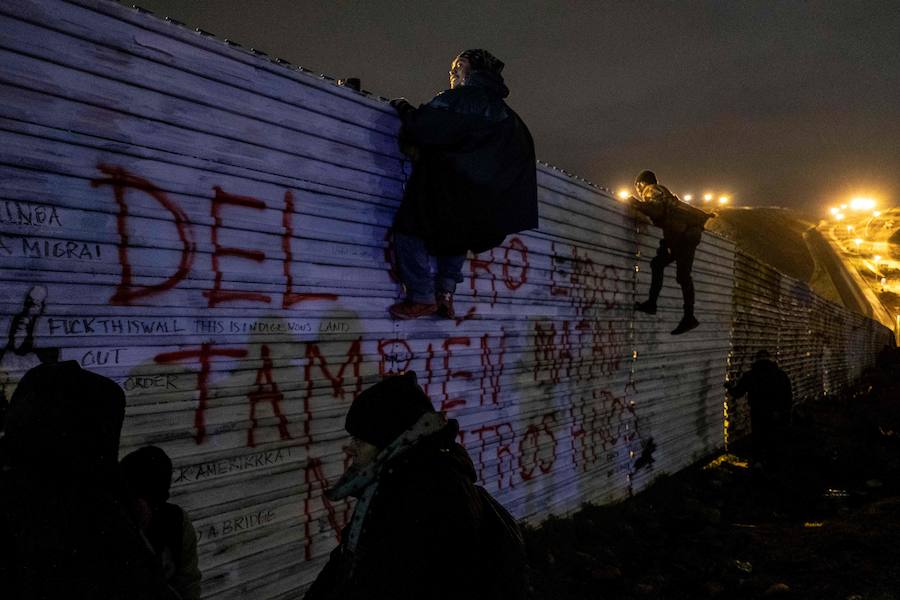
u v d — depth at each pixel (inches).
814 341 717.9
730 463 365.7
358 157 150.8
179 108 115.3
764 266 496.4
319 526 142.8
